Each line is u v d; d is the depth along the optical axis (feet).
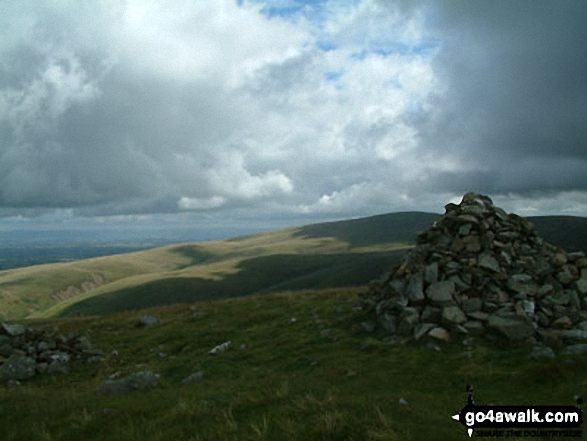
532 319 61.46
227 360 66.54
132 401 41.06
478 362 51.70
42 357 75.46
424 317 64.90
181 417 33.55
